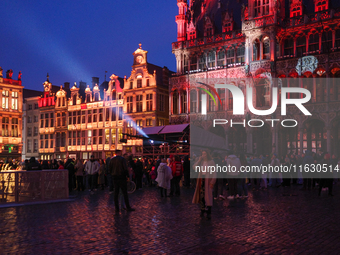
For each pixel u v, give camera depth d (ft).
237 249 27.40
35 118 232.53
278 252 26.53
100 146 192.85
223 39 147.95
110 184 74.13
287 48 135.13
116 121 186.19
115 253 26.43
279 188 83.97
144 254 26.11
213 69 147.84
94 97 198.90
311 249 27.32
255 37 137.18
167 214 44.29
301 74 128.77
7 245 29.01
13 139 221.05
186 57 159.12
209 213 40.60
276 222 38.58
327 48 123.95
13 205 53.52
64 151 210.79
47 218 41.83
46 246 28.63
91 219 40.88
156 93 170.40
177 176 67.26
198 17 166.09
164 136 136.77
